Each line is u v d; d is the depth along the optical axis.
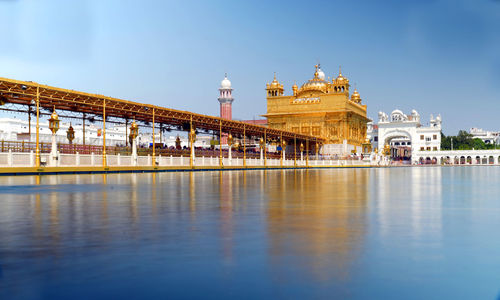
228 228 6.66
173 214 8.36
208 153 57.38
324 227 6.75
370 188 16.69
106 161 36.50
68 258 4.73
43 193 13.55
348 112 97.12
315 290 3.63
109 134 90.94
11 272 4.20
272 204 10.27
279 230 6.47
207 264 4.45
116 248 5.21
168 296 3.52
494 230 6.42
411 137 134.00
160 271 4.21
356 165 91.19
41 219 7.66
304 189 15.98
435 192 14.42
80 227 6.78
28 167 29.47
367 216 8.04
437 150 132.38
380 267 4.31
